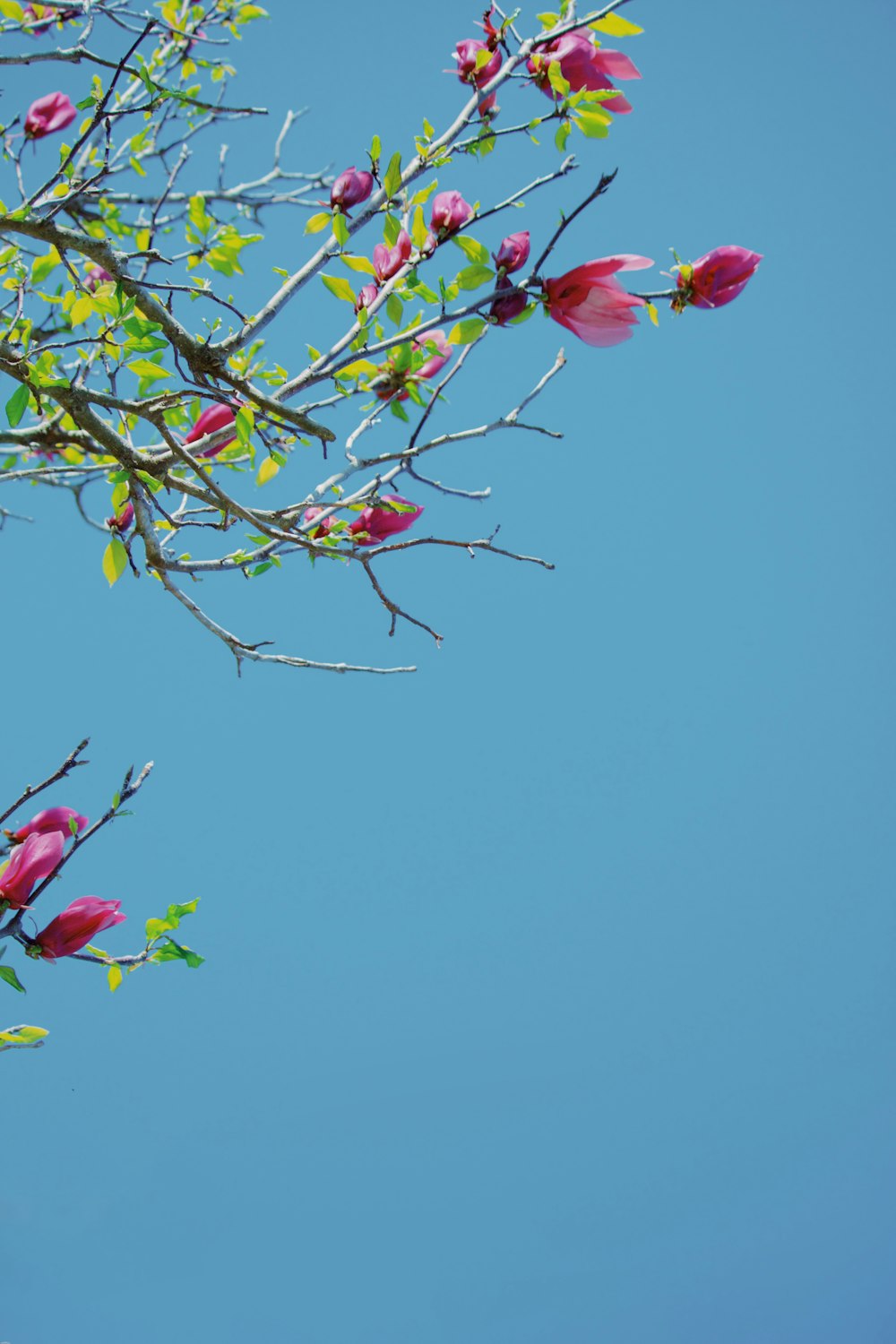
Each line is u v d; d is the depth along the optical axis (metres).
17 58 5.02
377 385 5.05
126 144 5.59
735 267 4.91
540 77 5.02
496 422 5.02
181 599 5.07
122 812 4.91
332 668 5.06
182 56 5.68
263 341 5.12
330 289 5.03
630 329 4.91
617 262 4.88
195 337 4.99
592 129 5.00
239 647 5.07
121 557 5.09
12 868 4.86
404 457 5.02
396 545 5.00
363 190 5.03
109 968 4.95
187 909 4.97
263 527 4.99
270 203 5.82
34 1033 4.88
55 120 5.25
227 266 5.30
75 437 5.01
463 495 5.02
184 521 5.01
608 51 5.04
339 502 5.04
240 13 5.72
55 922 4.89
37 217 4.96
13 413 4.96
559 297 4.90
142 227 5.52
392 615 5.04
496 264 4.94
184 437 5.17
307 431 4.96
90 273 5.34
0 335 5.06
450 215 4.95
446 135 5.03
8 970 4.86
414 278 4.95
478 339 4.96
